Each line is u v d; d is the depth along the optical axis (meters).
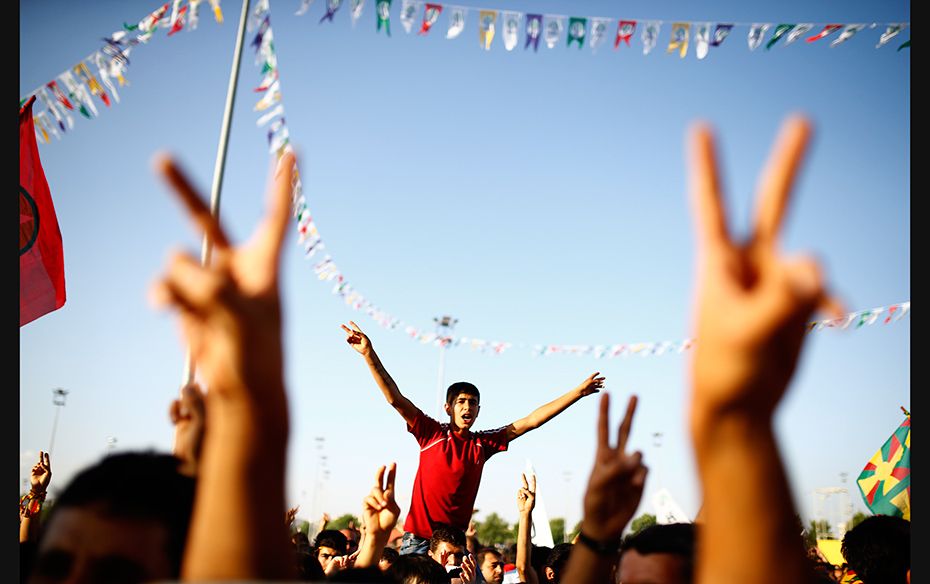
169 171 1.30
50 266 8.70
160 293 1.31
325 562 7.46
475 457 7.24
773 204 1.13
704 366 1.18
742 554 1.24
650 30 6.99
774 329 1.11
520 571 5.89
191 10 7.30
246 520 1.43
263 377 1.33
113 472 2.00
